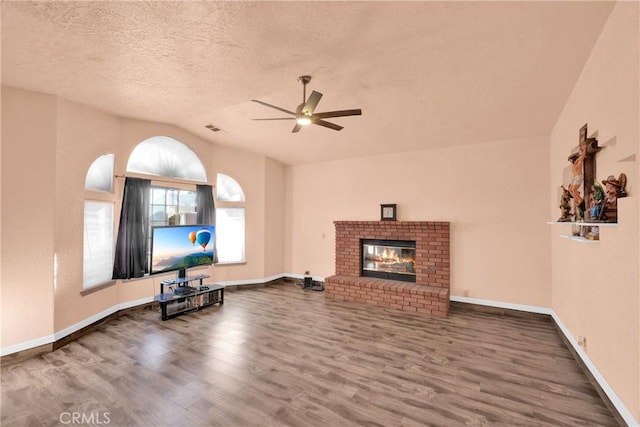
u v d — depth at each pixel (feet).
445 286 16.02
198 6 6.45
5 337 9.68
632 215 5.91
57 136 10.91
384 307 16.01
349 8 6.46
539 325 13.35
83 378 8.73
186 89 10.72
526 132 14.03
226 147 19.01
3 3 6.30
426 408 7.41
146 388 8.22
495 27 6.94
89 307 12.35
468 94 10.43
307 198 21.56
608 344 7.26
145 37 7.61
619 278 6.59
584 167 8.46
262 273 20.40
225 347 10.87
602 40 7.07
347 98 10.98
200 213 17.30
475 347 10.98
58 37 7.57
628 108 5.89
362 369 9.30
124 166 14.10
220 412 7.21
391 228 17.66
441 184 16.81
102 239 13.37
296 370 9.22
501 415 7.15
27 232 10.18
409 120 12.98
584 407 7.45
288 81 9.95
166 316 13.78
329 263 20.59
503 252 15.10
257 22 7.00
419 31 7.18
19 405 7.50
